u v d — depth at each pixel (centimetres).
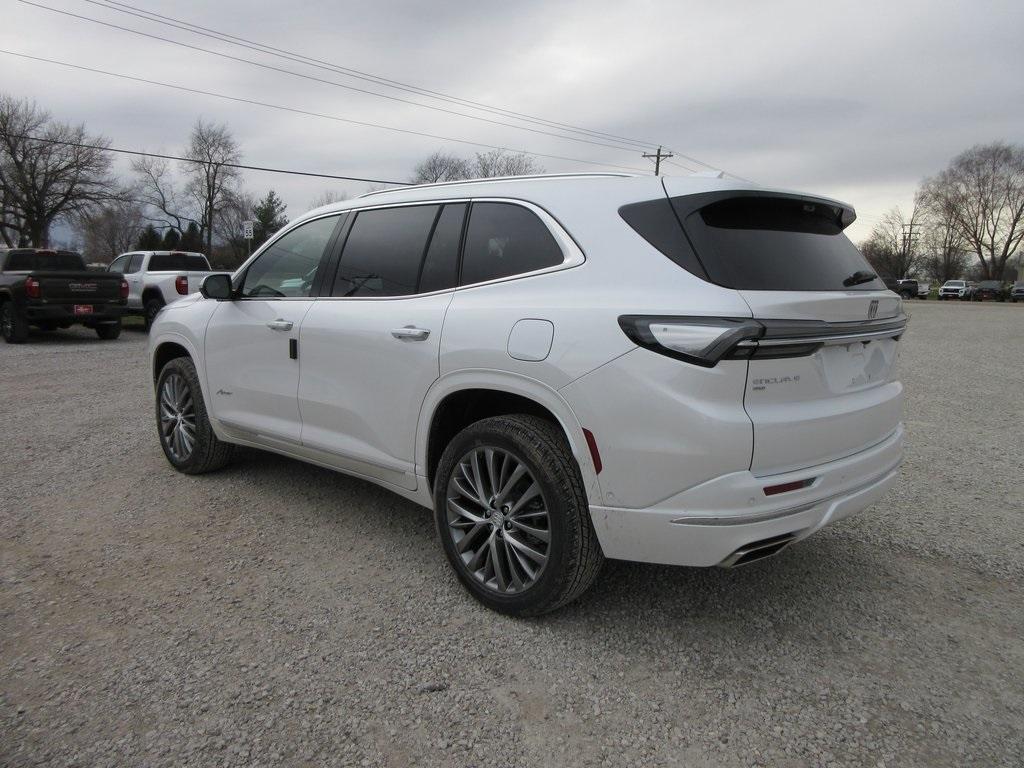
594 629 285
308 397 374
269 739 219
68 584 317
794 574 338
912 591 322
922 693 246
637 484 246
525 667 258
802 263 271
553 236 286
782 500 242
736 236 262
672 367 237
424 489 324
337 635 278
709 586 325
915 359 1223
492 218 312
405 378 321
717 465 233
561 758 213
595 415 252
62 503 420
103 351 1230
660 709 236
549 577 272
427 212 341
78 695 238
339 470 377
